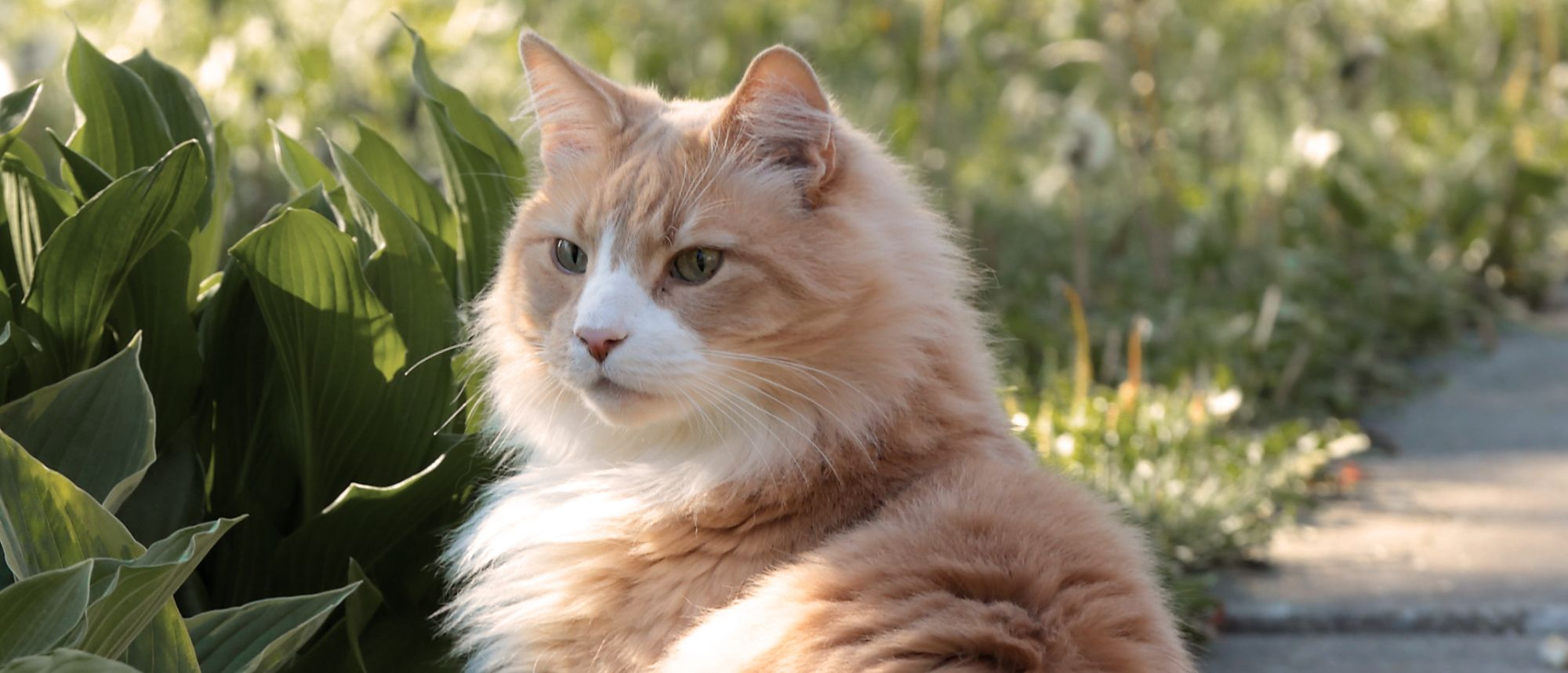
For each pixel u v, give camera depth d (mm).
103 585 1712
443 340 2393
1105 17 6418
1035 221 5898
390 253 2348
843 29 6777
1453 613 3215
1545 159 6312
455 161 2600
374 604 2262
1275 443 4059
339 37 4969
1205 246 5445
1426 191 6148
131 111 2418
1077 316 3980
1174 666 1918
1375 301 5375
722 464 2189
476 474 2523
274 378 2393
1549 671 2959
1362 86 6562
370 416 2322
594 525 2225
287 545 2279
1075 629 1822
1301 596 3340
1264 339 4652
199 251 2518
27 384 2236
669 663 2045
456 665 2402
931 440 2217
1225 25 6848
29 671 1547
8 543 1712
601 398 2186
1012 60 6656
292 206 2438
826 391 2180
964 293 2447
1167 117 6445
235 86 4715
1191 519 3479
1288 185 5746
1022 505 2064
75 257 2129
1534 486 4023
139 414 2041
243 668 1846
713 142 2217
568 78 2371
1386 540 3686
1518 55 7570
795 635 1890
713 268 2180
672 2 6320
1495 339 5504
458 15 5117
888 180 2371
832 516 2160
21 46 5598
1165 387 4543
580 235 2273
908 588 1887
